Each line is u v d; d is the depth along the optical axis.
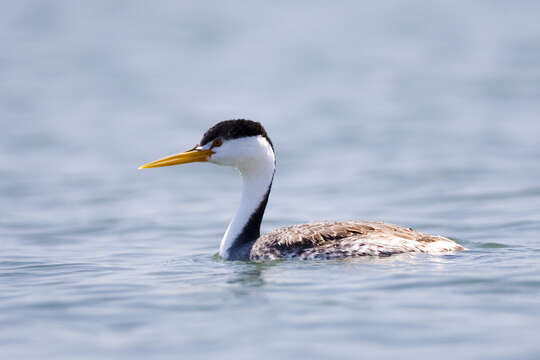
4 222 19.02
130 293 11.26
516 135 29.80
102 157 28.44
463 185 22.25
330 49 58.09
